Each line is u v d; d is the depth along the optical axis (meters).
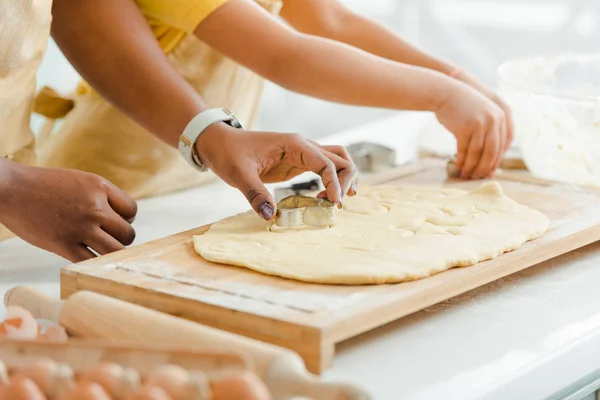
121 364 0.60
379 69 1.28
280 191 1.30
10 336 0.71
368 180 1.36
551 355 0.80
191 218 1.34
